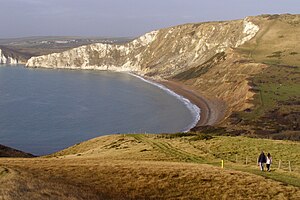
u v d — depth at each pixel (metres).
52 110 184.62
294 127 120.62
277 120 130.62
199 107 186.75
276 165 44.34
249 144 57.47
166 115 170.50
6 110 183.38
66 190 26.94
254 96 160.88
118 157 52.06
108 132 142.25
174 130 142.25
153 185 33.25
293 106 143.88
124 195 30.97
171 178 34.69
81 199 25.84
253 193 31.86
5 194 22.81
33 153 116.44
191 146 58.34
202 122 154.25
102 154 57.47
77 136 136.88
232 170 37.91
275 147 54.78
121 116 170.38
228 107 171.12
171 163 41.25
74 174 35.81
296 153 50.81
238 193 31.83
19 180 26.20
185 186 33.16
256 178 34.94
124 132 141.75
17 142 128.88
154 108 187.50
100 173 36.16
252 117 137.50
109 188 32.31
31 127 149.88
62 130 145.38
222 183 33.62
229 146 56.78
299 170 41.53
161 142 63.47
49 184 27.33
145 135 74.94
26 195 23.47
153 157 51.16
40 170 37.00
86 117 169.12
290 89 168.88
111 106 194.75
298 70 198.25
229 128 125.81
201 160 48.91
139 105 196.00
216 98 198.00
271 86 175.12
